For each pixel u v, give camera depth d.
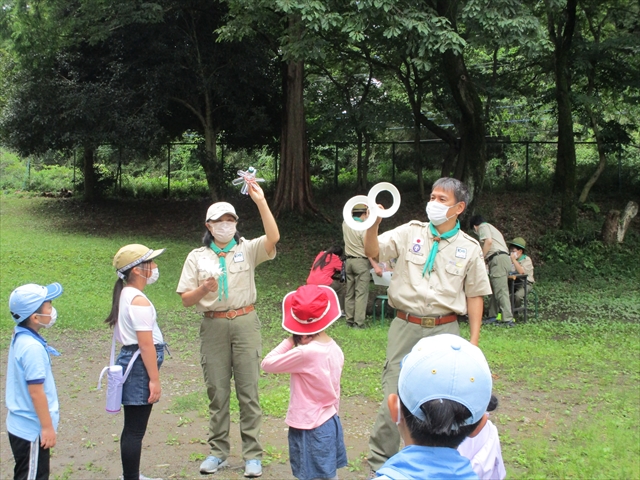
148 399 3.96
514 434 5.38
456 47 10.05
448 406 1.67
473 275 4.07
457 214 4.11
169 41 17.69
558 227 16.09
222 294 4.43
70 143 18.36
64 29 16.38
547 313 10.73
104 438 5.32
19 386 3.65
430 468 1.67
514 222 17.12
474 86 14.85
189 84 17.97
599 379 6.94
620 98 18.27
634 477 4.46
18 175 27.62
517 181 20.20
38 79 17.59
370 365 7.46
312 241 16.34
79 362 7.54
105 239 16.62
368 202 3.91
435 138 22.06
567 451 4.91
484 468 2.43
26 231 17.89
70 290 11.31
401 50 14.20
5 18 16.14
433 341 1.81
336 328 9.23
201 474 4.56
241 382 4.52
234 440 5.26
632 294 12.26
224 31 12.38
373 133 19.91
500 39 10.06
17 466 3.70
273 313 10.30
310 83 20.19
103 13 15.85
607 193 18.92
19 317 3.67
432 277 4.07
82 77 18.19
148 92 17.42
